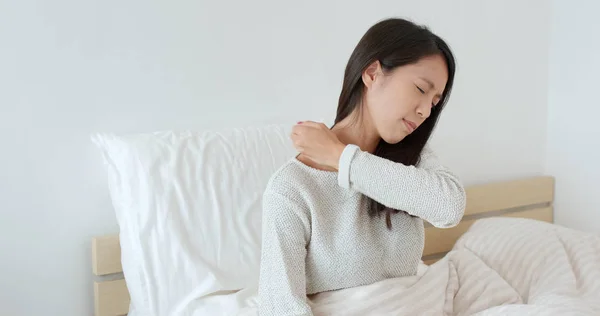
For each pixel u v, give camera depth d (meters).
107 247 1.86
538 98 2.70
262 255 1.18
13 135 1.79
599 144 2.52
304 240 1.18
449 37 2.45
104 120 1.89
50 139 1.84
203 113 2.03
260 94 2.12
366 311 1.21
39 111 1.81
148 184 1.71
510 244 2.07
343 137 1.25
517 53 2.61
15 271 1.84
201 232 1.72
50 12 1.79
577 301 1.46
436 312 1.31
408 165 1.26
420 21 2.38
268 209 1.17
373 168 1.14
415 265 1.34
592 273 1.83
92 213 1.91
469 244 2.12
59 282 1.89
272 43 2.11
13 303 1.85
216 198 1.75
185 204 1.72
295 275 1.14
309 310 1.11
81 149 1.87
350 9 2.24
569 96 2.62
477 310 1.48
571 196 2.66
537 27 2.64
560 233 2.10
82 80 1.86
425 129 1.26
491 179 2.63
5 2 1.74
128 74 1.91
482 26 2.51
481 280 1.61
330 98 2.24
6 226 1.81
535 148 2.72
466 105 2.52
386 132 1.19
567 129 2.65
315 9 2.17
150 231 1.70
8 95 1.77
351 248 1.22
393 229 1.28
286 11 2.12
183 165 1.76
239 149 1.85
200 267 1.69
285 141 1.93
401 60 1.15
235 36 2.05
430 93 1.17
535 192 2.66
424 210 1.15
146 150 1.75
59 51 1.82
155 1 1.92
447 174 1.22
